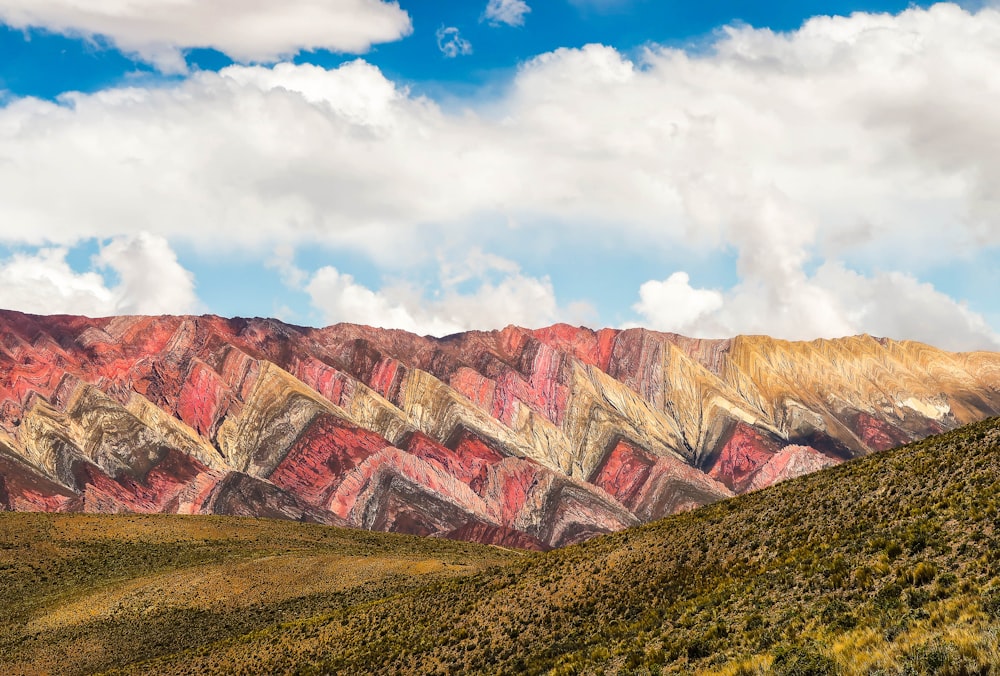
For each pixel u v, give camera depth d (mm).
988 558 30422
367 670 54250
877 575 33719
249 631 84125
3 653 87188
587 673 37281
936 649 23375
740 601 38094
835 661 25656
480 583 65312
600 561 56344
